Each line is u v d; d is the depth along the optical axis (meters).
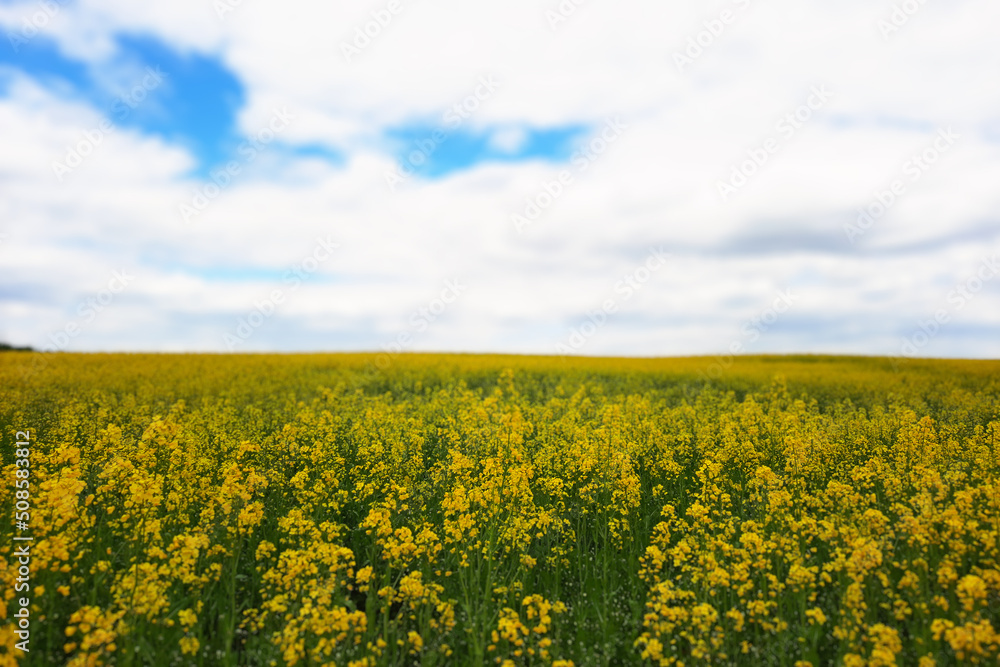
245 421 12.89
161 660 4.54
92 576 5.56
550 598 6.04
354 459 10.33
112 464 6.76
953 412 14.51
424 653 4.93
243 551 6.60
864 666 4.32
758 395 19.41
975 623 4.46
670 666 4.80
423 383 23.23
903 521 5.76
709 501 7.80
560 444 10.52
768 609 5.16
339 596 5.41
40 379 20.31
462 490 6.71
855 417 13.69
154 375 23.00
